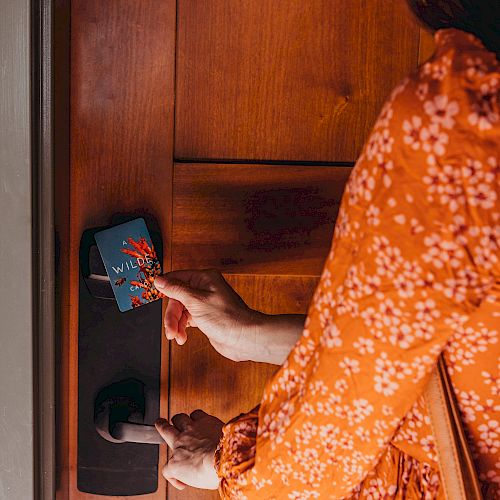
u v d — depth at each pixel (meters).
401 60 1.18
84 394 1.22
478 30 0.58
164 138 1.18
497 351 0.58
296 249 1.21
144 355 1.22
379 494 0.75
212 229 1.20
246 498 0.76
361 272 0.54
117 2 1.13
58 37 1.06
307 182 1.20
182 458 1.07
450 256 0.51
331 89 1.18
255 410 0.82
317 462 0.66
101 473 1.24
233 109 1.18
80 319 1.20
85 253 1.15
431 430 0.65
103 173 1.18
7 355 1.07
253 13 1.15
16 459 1.10
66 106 1.14
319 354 0.60
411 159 0.50
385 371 0.57
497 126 0.48
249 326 0.99
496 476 0.68
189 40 1.15
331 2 1.16
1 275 1.05
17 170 1.02
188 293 1.00
